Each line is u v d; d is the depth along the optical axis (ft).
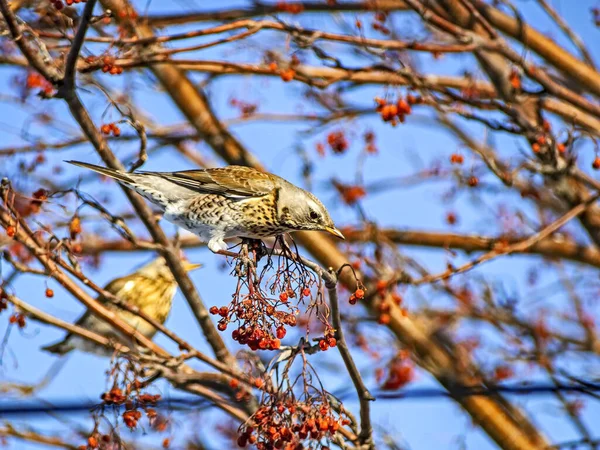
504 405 48.70
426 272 45.01
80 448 32.78
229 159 51.49
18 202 40.16
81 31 32.96
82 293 36.37
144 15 41.60
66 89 34.88
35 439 42.63
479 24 45.39
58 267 36.70
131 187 38.60
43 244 35.70
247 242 34.27
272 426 27.91
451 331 52.03
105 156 37.93
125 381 33.47
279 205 40.06
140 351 36.11
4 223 34.35
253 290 29.45
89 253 53.67
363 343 49.37
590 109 44.45
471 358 50.49
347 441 33.01
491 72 44.34
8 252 34.88
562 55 48.98
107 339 35.58
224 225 39.73
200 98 51.47
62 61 37.06
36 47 35.91
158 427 37.63
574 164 44.47
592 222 48.19
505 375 48.42
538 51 49.14
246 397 36.04
